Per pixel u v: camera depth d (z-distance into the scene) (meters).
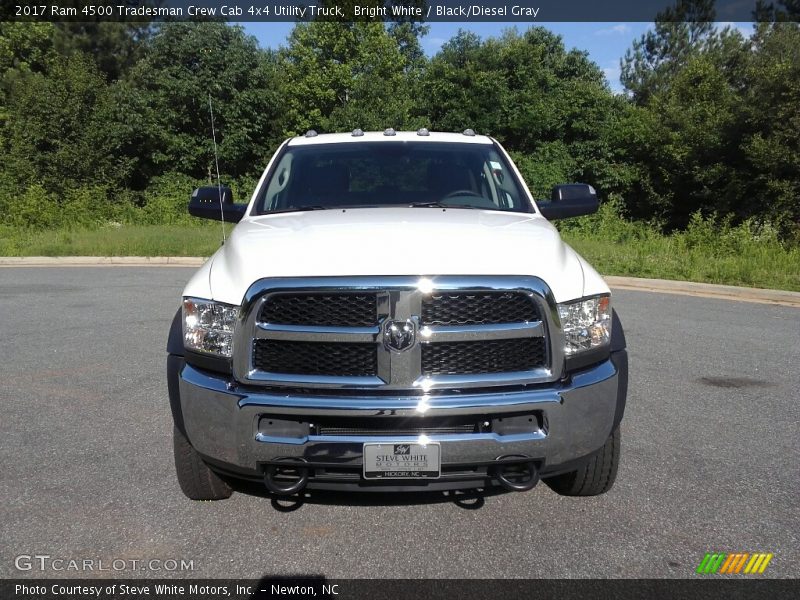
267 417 2.86
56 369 5.92
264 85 26.36
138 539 3.13
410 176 4.23
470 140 4.66
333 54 31.56
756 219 20.02
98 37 36.53
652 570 2.88
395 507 3.45
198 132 25.80
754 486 3.67
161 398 5.14
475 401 2.79
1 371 5.86
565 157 25.81
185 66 25.23
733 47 38.12
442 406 2.77
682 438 4.36
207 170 25.67
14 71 31.06
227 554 3.02
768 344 6.80
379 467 2.80
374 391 2.79
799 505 3.45
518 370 2.87
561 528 3.24
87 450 4.14
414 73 32.69
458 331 2.79
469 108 26.80
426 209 3.87
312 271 2.82
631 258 12.05
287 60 32.03
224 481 3.43
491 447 2.82
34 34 34.53
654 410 4.89
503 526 3.26
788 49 21.97
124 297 9.49
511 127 26.36
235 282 2.94
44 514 3.35
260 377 2.84
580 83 27.77
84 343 6.84
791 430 4.49
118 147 24.69
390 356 2.78
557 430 2.87
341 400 2.79
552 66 37.50
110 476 3.78
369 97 28.94
